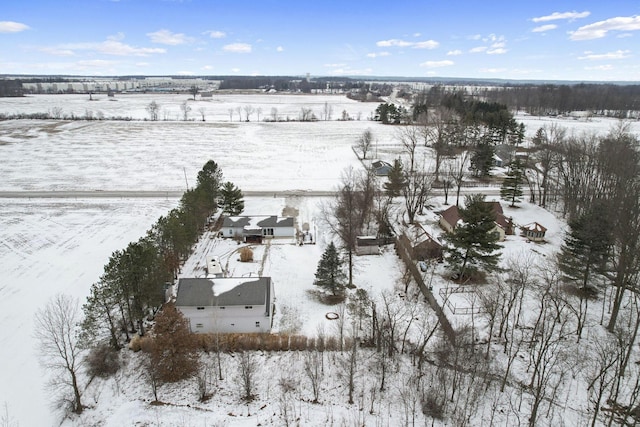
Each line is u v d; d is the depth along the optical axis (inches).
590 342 1521.9
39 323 1699.1
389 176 3144.7
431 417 1251.8
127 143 5502.0
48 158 4579.2
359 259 2278.5
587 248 1723.7
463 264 1972.2
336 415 1269.7
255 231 2488.9
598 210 1782.7
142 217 2871.6
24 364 1478.8
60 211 2974.9
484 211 1870.1
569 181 2947.8
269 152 5059.1
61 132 6156.5
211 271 2050.9
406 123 7086.6
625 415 1165.7
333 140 5846.5
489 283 1952.5
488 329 1615.4
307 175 4020.7
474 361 1421.0
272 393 1360.7
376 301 1847.9
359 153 4901.6
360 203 2495.1
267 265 2204.7
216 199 2984.7
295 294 1929.1
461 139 4911.4
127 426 1237.7
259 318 1630.2
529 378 1390.3
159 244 1921.8
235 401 1328.7
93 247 2394.2
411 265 2071.9
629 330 1505.9
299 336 1596.9
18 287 1968.5
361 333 1632.6
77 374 1433.3
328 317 1737.2
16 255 2289.6
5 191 3425.2
